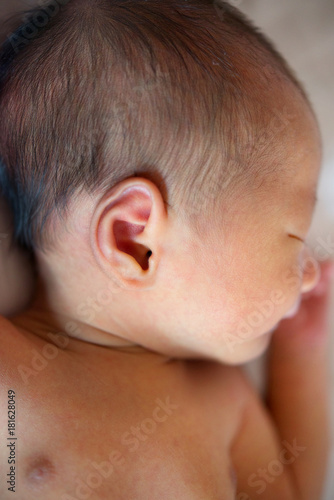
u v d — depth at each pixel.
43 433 0.25
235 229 0.26
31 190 0.27
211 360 0.29
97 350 0.28
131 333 0.28
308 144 0.27
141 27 0.26
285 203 0.26
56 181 0.26
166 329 0.28
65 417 0.26
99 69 0.25
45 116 0.26
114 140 0.25
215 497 0.27
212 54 0.26
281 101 0.26
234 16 0.27
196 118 0.25
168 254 0.26
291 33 0.34
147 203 0.26
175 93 0.25
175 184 0.26
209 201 0.26
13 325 0.27
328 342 0.33
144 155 0.25
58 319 0.28
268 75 0.26
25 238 0.28
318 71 0.34
